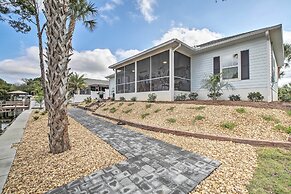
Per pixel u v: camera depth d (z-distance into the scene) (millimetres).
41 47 11266
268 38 7684
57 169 3004
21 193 2309
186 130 5379
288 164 2941
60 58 3627
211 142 4402
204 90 10492
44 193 2293
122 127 6910
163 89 10641
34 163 3254
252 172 2713
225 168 2910
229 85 9141
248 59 8438
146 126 6355
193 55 11250
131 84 13789
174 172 2812
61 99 3750
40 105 18172
